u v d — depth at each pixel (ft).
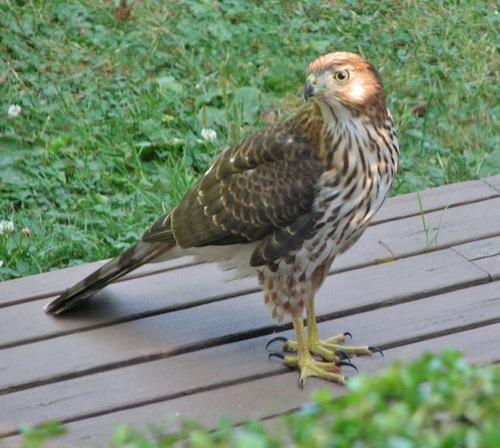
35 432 22.41
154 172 47.29
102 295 38.37
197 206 35.45
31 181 45.93
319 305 37.68
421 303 37.68
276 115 50.34
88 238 43.29
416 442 21.27
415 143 49.11
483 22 55.62
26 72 51.44
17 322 37.37
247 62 53.01
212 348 36.09
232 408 33.53
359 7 56.44
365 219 34.53
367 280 38.78
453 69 52.90
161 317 37.37
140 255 36.55
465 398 22.57
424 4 56.34
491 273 38.70
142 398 33.96
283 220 34.09
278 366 35.17
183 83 51.70
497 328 36.35
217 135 49.01
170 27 54.44
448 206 42.55
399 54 53.83
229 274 39.06
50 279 39.52
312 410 22.63
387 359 35.29
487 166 47.75
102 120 49.29
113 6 55.42
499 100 51.62
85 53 52.80
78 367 35.27
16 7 54.60
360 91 32.99
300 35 54.54
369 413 21.90
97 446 32.14
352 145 33.30
